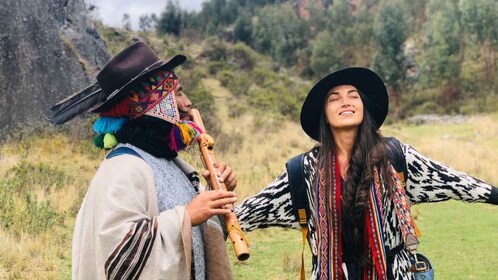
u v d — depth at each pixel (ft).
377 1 298.97
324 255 9.80
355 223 9.80
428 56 197.06
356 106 10.21
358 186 9.77
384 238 9.75
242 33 291.99
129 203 7.45
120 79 8.13
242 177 42.11
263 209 10.46
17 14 59.36
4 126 52.80
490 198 10.03
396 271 9.82
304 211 10.39
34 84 58.39
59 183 34.83
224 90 131.95
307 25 287.89
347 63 248.11
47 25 63.36
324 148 10.28
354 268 9.95
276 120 91.71
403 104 194.59
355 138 10.33
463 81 193.77
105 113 8.39
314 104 10.59
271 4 363.56
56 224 27.35
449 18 201.05
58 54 63.62
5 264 20.79
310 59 252.42
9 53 56.65
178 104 8.67
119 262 7.05
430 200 10.31
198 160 24.98
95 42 80.18
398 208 9.66
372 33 244.63
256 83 151.43
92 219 7.57
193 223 7.57
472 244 27.48
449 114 177.17
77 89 65.05
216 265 8.50
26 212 25.85
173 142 8.39
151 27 258.16
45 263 21.30
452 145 78.79
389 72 198.59
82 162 46.52
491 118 150.30
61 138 51.96
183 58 8.39
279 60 262.06
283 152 63.93
